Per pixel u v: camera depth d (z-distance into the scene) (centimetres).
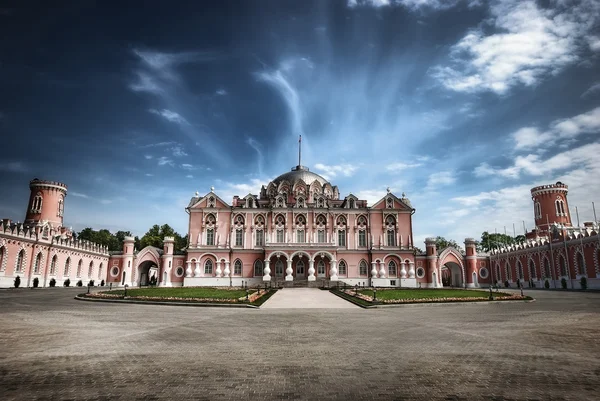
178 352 1452
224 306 3384
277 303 3856
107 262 9962
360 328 2084
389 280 7681
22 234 6962
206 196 7894
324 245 7425
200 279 7538
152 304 3575
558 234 7681
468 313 2878
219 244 7694
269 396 970
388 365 1266
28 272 7162
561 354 1425
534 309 3166
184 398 953
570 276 7225
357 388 1033
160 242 11431
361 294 4581
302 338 1759
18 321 2264
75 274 8606
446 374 1162
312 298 4462
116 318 2466
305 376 1141
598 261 6556
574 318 2512
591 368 1230
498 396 974
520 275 8881
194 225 7794
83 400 938
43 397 956
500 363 1292
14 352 1438
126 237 8319
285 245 7400
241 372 1181
